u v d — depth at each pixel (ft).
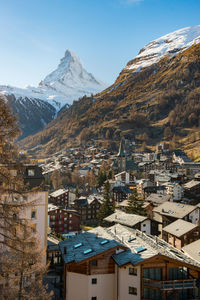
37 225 123.75
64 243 123.65
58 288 114.83
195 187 375.25
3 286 81.71
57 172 587.68
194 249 139.44
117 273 100.63
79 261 98.02
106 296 101.04
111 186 486.38
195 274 100.58
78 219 298.76
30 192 75.46
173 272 98.02
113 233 130.62
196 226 181.68
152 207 279.49
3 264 79.51
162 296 93.56
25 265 79.15
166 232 201.98
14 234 74.43
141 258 95.40
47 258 137.69
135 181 577.02
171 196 360.69
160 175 515.91
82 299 99.50
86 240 119.14
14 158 67.36
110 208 282.77
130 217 221.87
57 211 288.51
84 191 529.45
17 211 66.69
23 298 74.90
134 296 95.50
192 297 96.43
